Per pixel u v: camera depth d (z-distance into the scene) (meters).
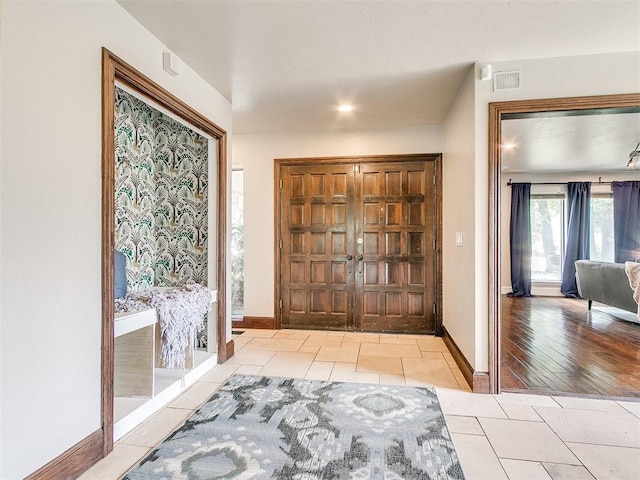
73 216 1.58
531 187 6.95
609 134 4.29
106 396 1.74
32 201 1.40
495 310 2.48
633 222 6.52
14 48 1.33
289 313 4.31
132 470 1.62
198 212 3.23
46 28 1.46
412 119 3.79
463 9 1.91
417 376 2.77
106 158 1.75
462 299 2.90
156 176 3.29
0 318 1.28
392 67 2.60
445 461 1.69
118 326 1.94
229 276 3.25
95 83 1.71
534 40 2.22
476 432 1.95
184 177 3.25
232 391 2.48
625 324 4.57
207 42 2.26
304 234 4.27
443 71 2.66
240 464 1.66
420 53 2.39
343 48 2.33
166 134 3.28
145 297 2.43
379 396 2.40
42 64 1.44
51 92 1.48
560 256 7.03
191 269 3.23
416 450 1.78
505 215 7.04
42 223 1.44
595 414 2.17
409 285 4.09
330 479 1.56
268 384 2.61
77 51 1.61
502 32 2.13
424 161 4.05
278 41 2.25
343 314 4.21
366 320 4.17
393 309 4.12
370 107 3.42
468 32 2.13
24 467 1.36
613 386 2.59
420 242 4.07
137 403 2.13
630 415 2.16
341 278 4.22
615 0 1.82
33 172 1.40
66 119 1.55
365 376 2.77
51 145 1.48
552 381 2.69
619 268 4.61
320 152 4.21
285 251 4.31
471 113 2.60
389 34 2.16
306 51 2.37
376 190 4.15
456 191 3.16
